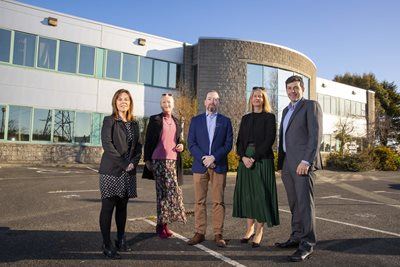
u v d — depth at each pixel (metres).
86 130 18.81
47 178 11.88
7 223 5.84
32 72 17.33
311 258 4.54
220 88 20.86
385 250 4.94
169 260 4.32
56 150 17.83
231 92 20.91
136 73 20.53
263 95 5.30
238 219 6.77
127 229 5.75
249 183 5.09
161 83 21.45
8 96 16.70
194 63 22.09
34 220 6.08
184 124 17.83
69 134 18.28
